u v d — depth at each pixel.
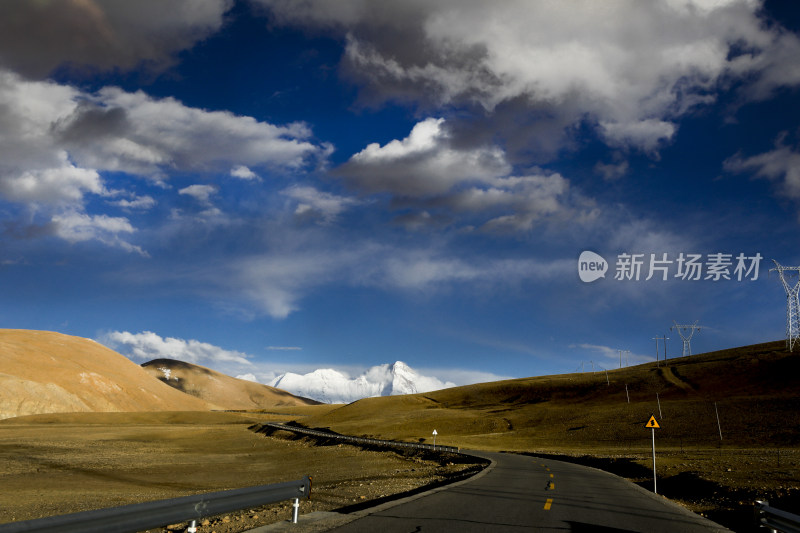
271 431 110.50
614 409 111.25
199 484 35.84
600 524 11.56
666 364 167.25
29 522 5.73
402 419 135.75
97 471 46.06
